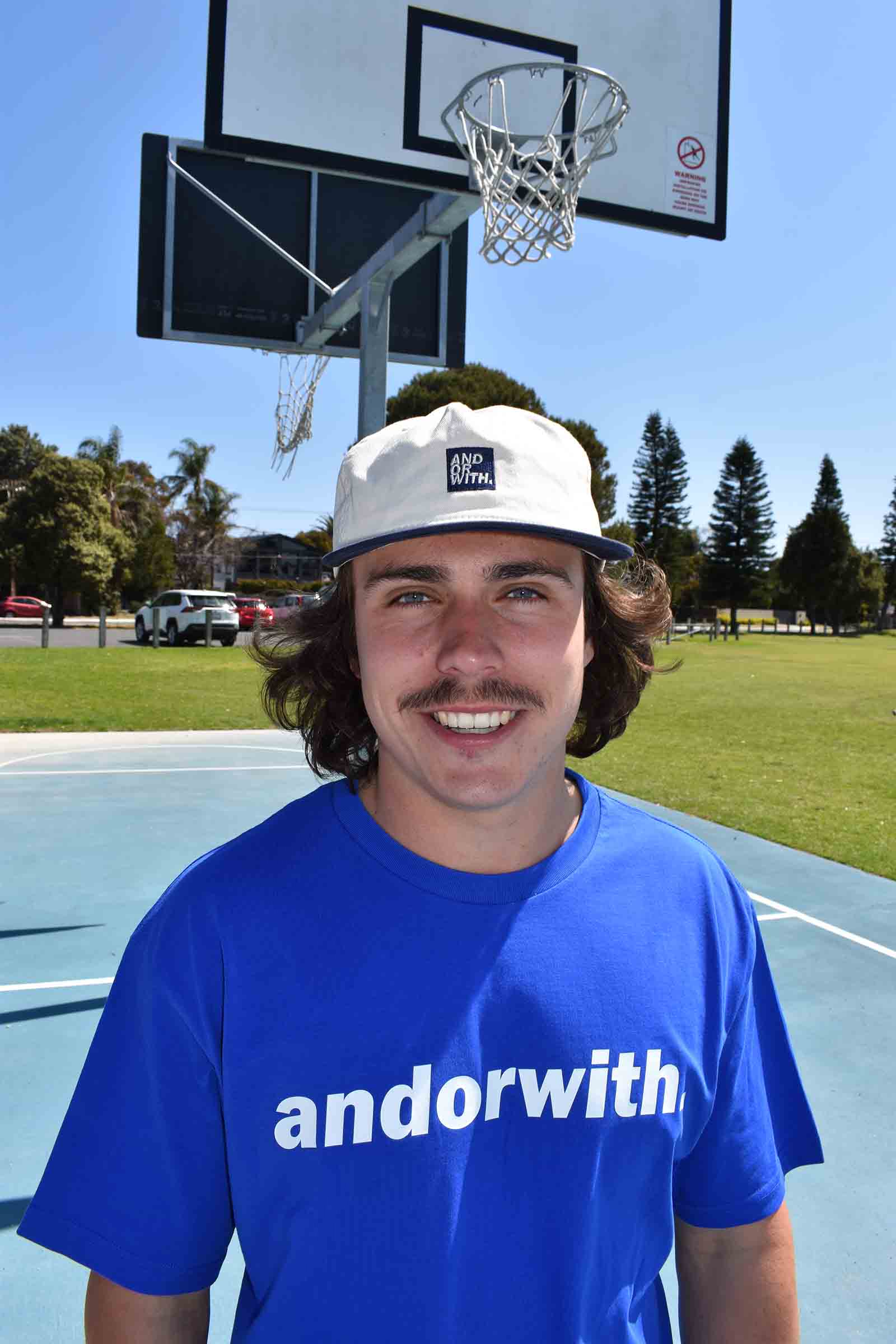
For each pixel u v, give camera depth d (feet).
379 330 21.43
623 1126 3.24
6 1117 9.33
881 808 24.50
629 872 3.57
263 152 17.39
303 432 27.91
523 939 3.31
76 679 49.03
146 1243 3.19
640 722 41.24
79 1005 11.94
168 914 3.31
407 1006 3.18
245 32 17.53
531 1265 3.10
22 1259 7.42
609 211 19.08
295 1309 3.07
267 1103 3.09
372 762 4.10
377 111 17.98
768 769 29.86
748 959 3.78
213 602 78.69
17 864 18.08
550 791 3.57
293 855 3.40
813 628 207.00
